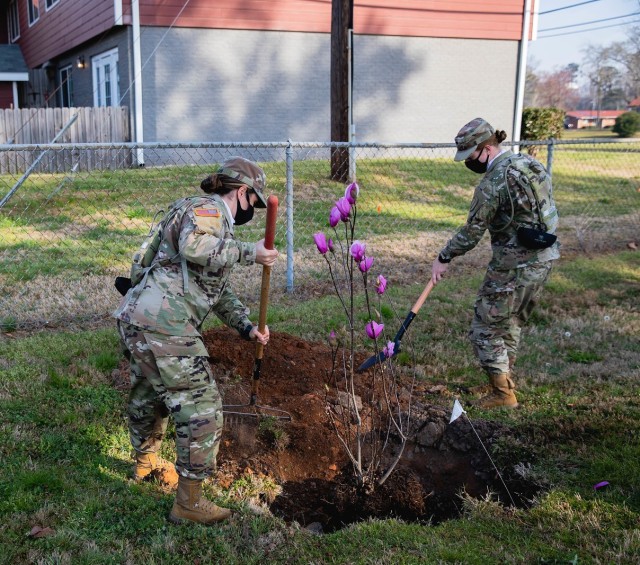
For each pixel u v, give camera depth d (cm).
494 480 379
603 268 827
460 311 639
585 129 6053
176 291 294
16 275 719
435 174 1406
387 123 1786
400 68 1767
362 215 1070
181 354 294
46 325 589
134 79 1495
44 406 417
